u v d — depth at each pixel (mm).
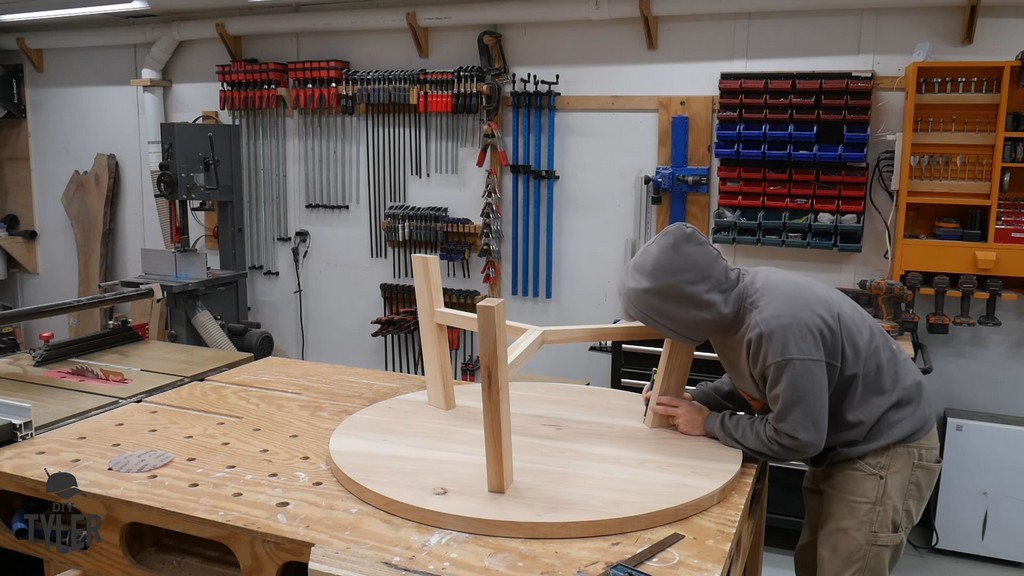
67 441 1780
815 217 3586
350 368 2416
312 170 4703
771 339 1512
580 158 4117
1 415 1835
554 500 1413
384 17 4215
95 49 5211
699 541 1339
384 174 4543
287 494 1505
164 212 4871
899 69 3529
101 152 5340
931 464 1732
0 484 1630
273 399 2092
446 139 4371
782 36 3678
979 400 3621
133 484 1543
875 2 3414
